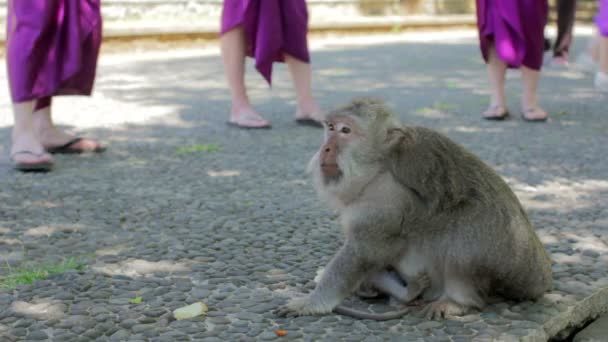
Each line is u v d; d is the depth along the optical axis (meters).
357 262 4.29
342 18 22.19
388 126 4.22
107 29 16.86
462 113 10.57
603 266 5.07
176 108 10.95
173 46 18.23
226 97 11.92
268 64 9.23
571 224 5.98
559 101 11.57
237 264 5.13
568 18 15.65
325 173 4.29
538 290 4.43
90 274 4.92
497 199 4.26
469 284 4.28
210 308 4.42
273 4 9.14
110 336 4.07
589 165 7.80
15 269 5.04
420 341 4.00
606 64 11.48
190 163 7.88
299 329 4.14
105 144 8.71
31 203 6.48
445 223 4.21
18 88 7.32
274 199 6.64
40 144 7.48
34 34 7.21
